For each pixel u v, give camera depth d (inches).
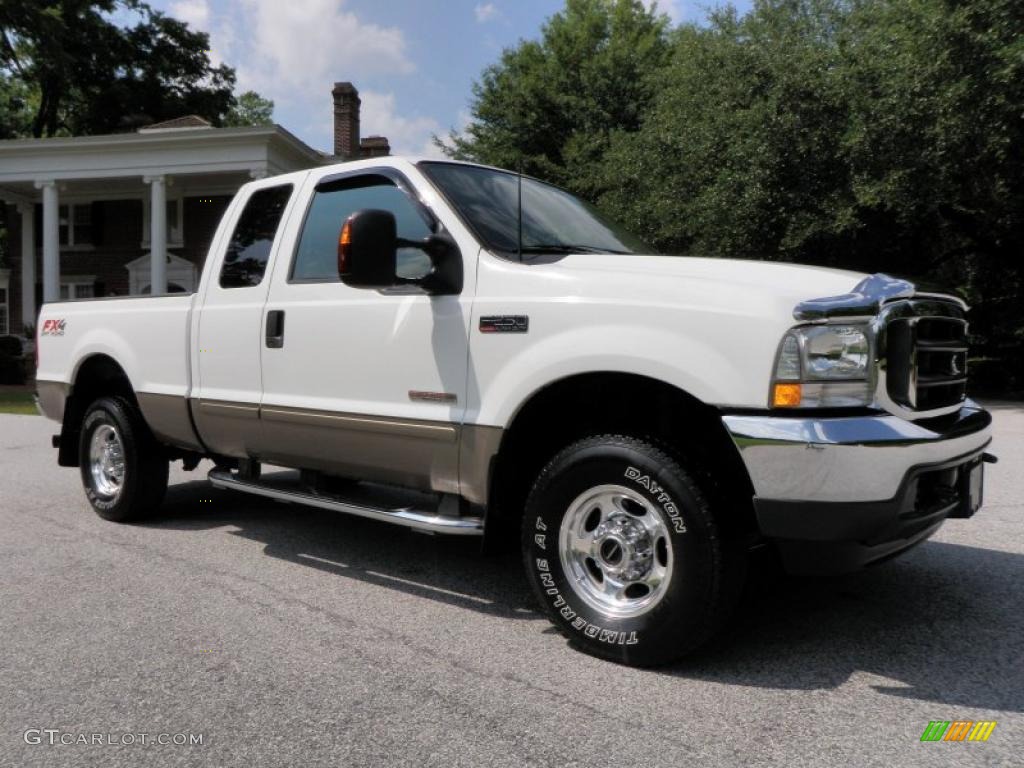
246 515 221.5
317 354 159.2
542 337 127.5
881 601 150.0
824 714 106.7
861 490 105.3
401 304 146.0
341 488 191.8
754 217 614.9
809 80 585.0
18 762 95.1
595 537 125.9
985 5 509.7
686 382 113.2
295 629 137.1
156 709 108.3
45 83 1293.1
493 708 108.2
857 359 109.0
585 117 989.2
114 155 876.0
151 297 199.3
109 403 209.3
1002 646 129.3
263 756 96.5
